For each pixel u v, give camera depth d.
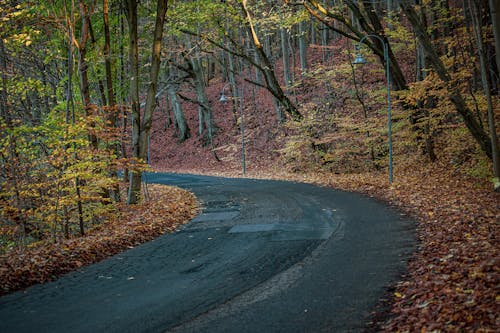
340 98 29.48
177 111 45.44
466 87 17.05
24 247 12.56
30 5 12.36
